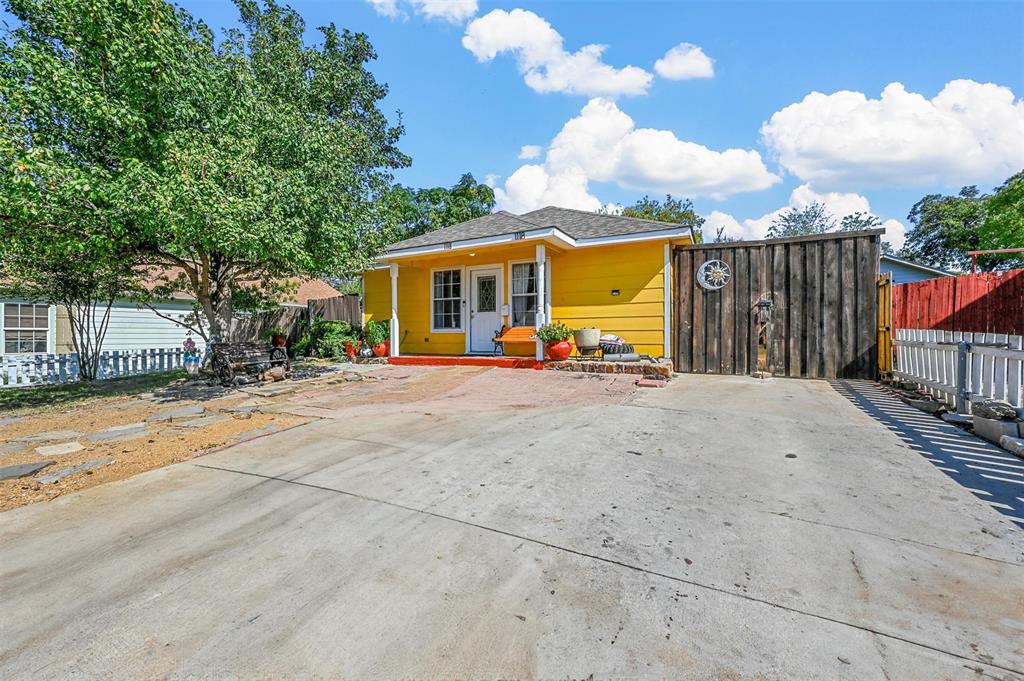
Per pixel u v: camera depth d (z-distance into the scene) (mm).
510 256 11094
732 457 3846
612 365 8414
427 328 12391
